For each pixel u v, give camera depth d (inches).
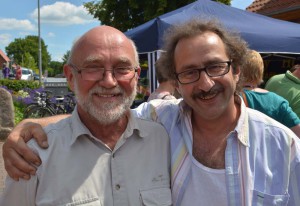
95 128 78.0
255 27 197.9
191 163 77.1
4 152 71.7
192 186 75.9
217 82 74.6
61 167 72.2
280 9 403.2
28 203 71.6
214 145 78.1
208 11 202.1
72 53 76.6
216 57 74.2
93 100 74.9
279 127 75.6
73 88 78.9
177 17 182.7
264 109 114.0
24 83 748.6
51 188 70.9
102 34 75.0
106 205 72.3
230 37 78.9
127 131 77.4
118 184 74.0
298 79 148.1
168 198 76.8
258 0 494.0
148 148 79.8
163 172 79.2
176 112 85.7
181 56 76.6
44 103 414.0
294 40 198.4
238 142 75.2
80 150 74.5
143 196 74.7
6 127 319.9
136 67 79.0
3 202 72.9
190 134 79.7
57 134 75.1
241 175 73.1
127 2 648.4
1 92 318.0
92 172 73.4
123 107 75.9
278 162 73.5
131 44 78.7
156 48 178.1
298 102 143.9
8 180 71.8
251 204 71.5
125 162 76.2
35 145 72.7
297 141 74.5
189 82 76.0
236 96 81.4
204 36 76.0
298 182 72.7
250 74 117.1
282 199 71.4
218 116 76.7
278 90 151.1
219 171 74.3
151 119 89.4
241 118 76.4
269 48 193.9
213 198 73.7
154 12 597.9
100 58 73.3
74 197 71.0
